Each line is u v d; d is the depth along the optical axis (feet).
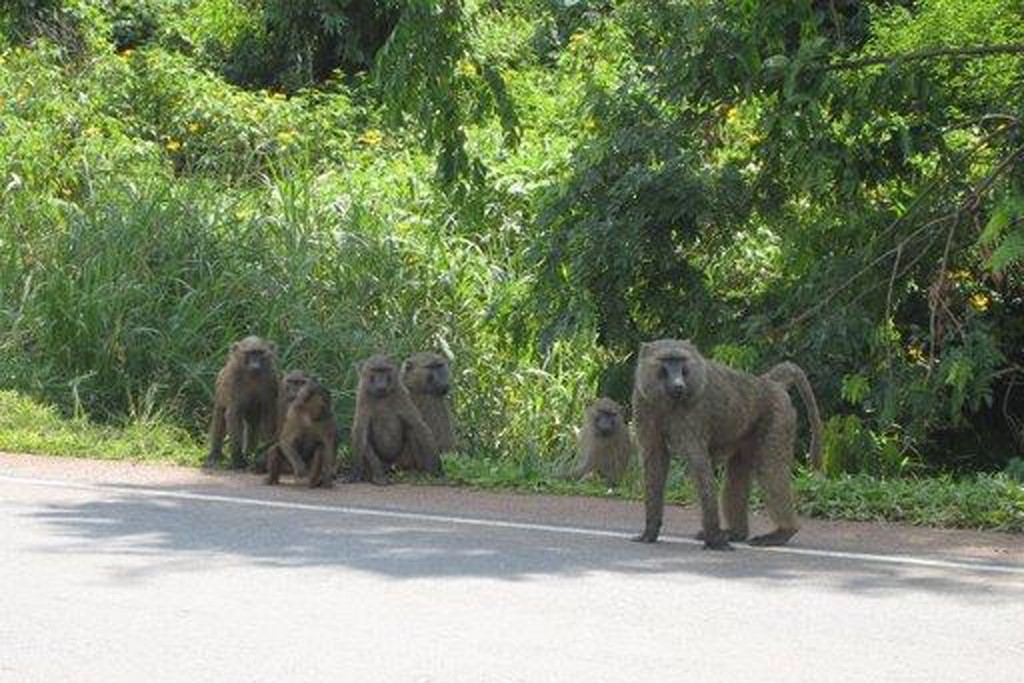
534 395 59.72
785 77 49.24
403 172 68.90
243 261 59.16
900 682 23.40
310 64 91.61
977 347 51.93
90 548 31.91
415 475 46.19
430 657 24.18
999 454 62.18
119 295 55.98
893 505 39.24
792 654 24.82
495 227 66.03
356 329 58.44
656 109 55.01
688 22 50.21
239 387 48.47
